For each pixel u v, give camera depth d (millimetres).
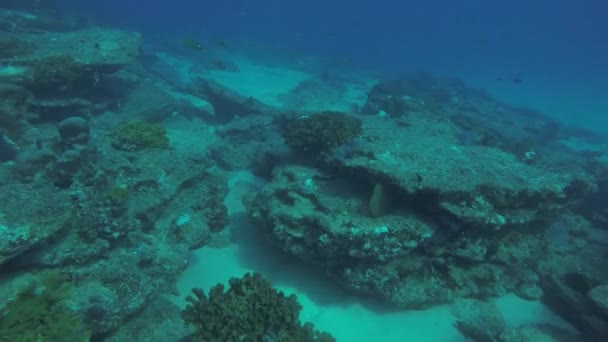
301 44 59719
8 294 5777
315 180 10281
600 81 56219
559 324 8898
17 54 14055
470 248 8648
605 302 8203
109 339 6527
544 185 9352
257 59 39719
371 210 8453
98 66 14938
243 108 18750
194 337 5926
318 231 8578
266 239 9883
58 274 5617
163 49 35719
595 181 15070
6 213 5945
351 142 10500
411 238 8297
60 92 14148
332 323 8219
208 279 9000
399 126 13625
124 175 8938
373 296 8844
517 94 43031
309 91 27281
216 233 10508
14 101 12000
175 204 9719
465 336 8320
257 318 6105
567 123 32219
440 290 8633
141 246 7895
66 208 6723
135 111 16266
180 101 19609
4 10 23578
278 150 13359
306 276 9391
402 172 8758
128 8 68562
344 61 42219
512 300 9461
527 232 10172
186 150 11062
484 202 8477
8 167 9055
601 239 12344
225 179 11852
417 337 8164
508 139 20062
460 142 12477
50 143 10805
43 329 5160
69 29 25297
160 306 7477
